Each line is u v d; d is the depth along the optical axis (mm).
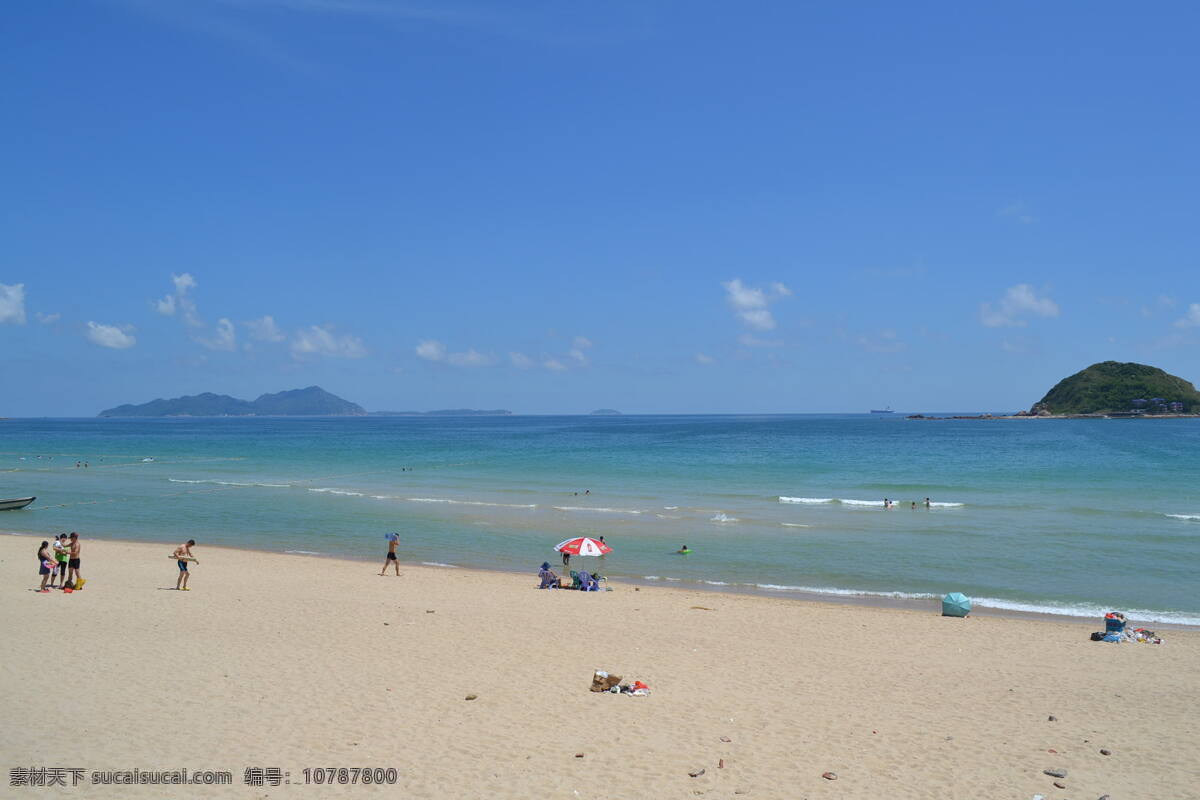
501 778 10078
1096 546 33719
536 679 14641
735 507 46594
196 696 12875
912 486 57844
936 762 11195
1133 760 11414
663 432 186250
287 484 61031
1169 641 19750
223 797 9242
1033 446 109375
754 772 10625
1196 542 34406
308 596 22703
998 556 31750
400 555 32562
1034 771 10938
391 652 16281
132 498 51688
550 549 33844
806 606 23562
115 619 18469
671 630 19688
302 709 12453
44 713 11773
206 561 29641
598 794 9727
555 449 110875
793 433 170375
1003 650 18578
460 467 78000
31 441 148375
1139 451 95750
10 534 36688
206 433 199750
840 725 12703
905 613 22953
